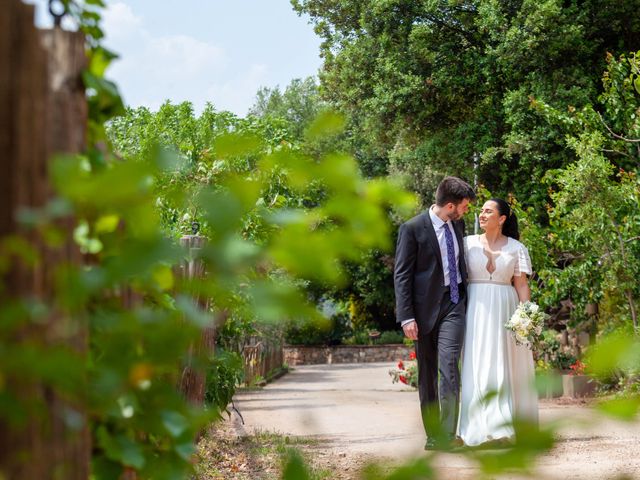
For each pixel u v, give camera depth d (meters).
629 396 0.78
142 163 0.79
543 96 19.45
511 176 21.25
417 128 22.94
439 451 0.82
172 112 14.25
